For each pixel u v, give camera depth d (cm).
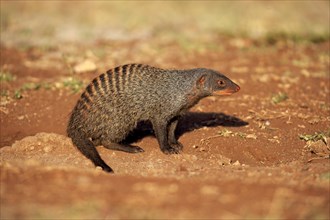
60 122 1822
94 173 1255
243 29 3048
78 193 1092
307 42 2842
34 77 2248
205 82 1549
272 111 1853
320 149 1538
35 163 1299
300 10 3434
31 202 1040
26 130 1792
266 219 972
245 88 2102
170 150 1555
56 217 973
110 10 3538
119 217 984
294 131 1686
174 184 1159
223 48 2762
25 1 3666
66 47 2725
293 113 1827
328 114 1822
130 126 1591
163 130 1566
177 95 1543
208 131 1694
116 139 1590
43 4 3644
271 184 1157
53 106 1923
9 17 3188
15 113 1875
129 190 1117
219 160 1498
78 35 2972
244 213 1001
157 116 1562
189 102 1566
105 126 1566
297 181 1180
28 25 3108
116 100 1559
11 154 1539
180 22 3297
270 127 1722
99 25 3209
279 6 3488
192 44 2794
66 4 3678
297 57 2611
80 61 2488
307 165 1365
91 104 1567
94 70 2316
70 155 1516
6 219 966
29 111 1891
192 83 1547
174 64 2461
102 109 1559
